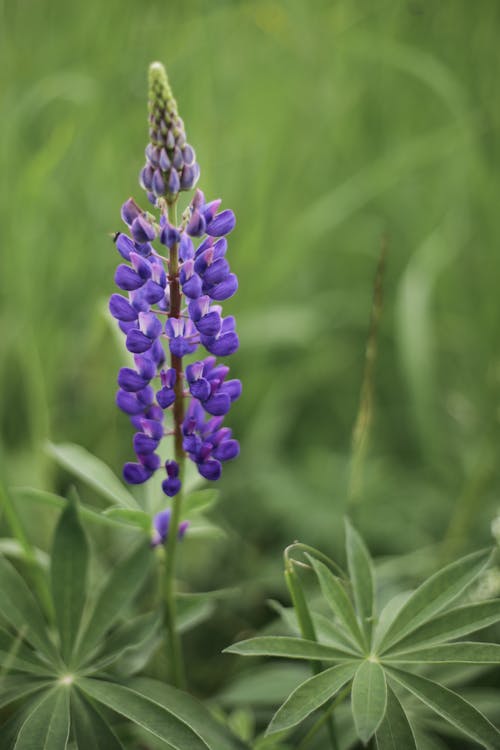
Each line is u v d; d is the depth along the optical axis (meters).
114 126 6.67
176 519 3.26
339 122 7.46
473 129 6.95
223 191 6.56
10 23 6.78
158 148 2.89
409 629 3.16
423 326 6.11
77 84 6.40
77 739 3.02
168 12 7.13
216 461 3.08
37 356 5.70
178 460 3.24
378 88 7.59
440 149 7.00
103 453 5.82
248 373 6.28
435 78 6.83
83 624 3.98
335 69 7.43
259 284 6.43
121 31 7.02
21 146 6.59
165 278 2.97
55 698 3.12
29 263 6.04
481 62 7.70
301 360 6.82
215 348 3.04
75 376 6.25
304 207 7.23
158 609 3.48
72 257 6.27
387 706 3.01
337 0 7.61
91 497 5.67
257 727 4.16
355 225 7.47
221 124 6.77
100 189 6.53
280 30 7.11
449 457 6.37
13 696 3.12
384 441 6.66
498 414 5.55
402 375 6.85
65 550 3.34
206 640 5.02
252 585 5.25
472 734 2.88
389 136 7.63
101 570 4.87
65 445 3.86
